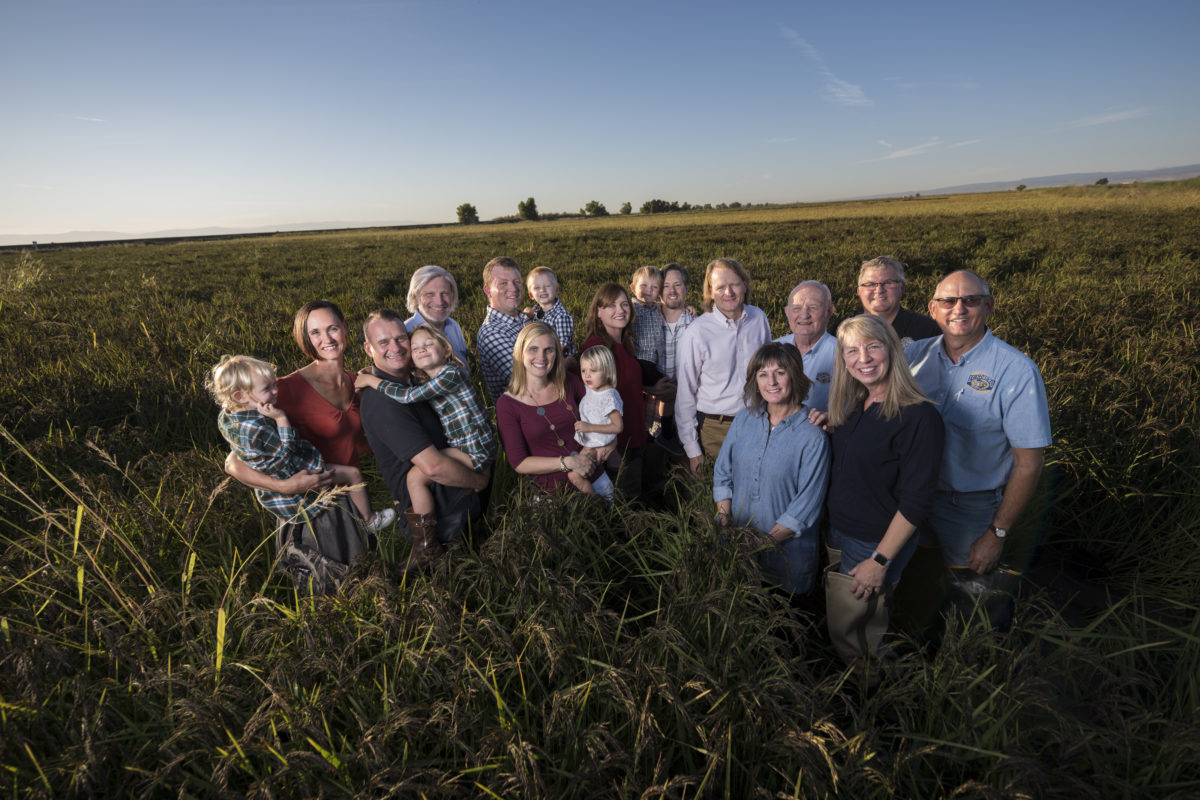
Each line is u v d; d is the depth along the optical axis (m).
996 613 2.61
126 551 2.61
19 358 6.61
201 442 4.65
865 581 2.42
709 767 1.57
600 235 34.75
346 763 1.70
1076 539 3.41
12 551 2.65
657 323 4.93
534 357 3.08
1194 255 13.28
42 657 1.94
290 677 1.91
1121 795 1.70
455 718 1.75
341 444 2.99
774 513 2.81
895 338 2.39
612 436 3.28
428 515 2.76
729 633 2.12
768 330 4.04
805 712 1.81
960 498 2.70
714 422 4.07
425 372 2.79
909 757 1.62
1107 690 1.93
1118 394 4.19
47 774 1.62
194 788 1.72
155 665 2.10
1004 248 16.88
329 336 2.83
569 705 1.89
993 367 2.53
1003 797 1.45
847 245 20.25
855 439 2.53
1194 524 3.13
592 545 2.88
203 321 9.18
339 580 2.61
